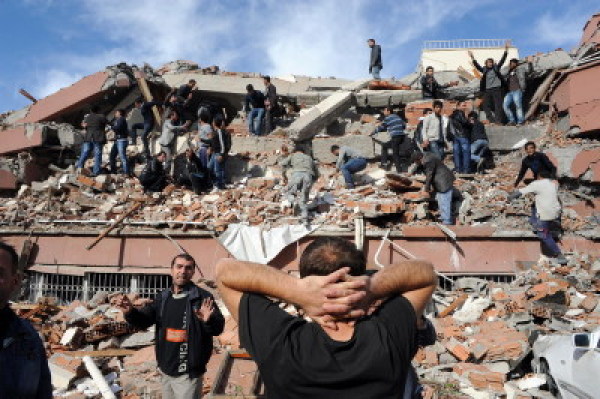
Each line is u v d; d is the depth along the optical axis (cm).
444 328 849
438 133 1308
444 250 1078
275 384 151
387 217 1119
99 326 819
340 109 1609
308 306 156
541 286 930
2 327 233
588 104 1273
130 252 1142
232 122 1716
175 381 441
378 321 158
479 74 2152
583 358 598
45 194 1361
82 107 1744
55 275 1195
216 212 1174
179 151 1512
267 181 1343
